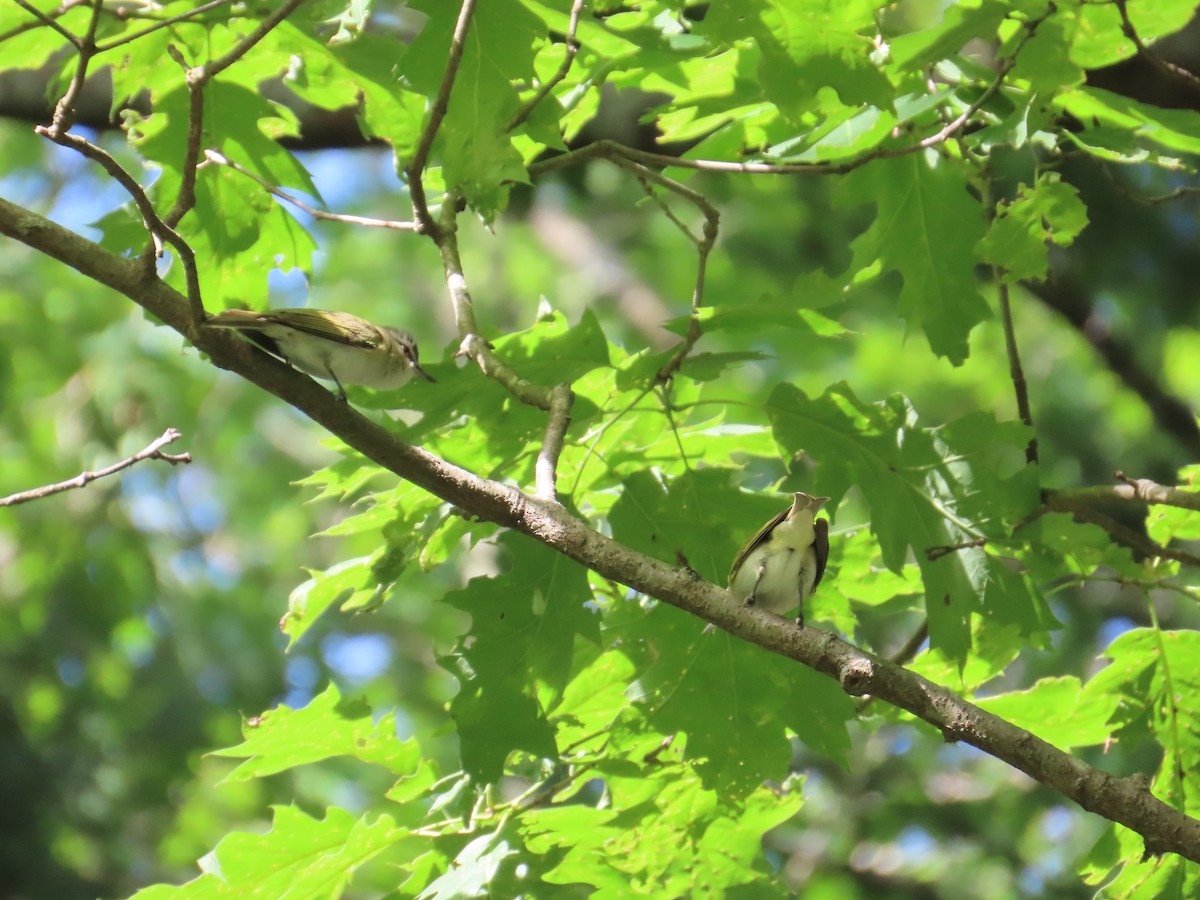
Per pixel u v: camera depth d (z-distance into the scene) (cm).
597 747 985
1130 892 930
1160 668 954
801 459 1402
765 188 1085
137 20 1025
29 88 1577
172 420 2644
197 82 713
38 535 2544
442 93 827
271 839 890
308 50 1028
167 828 2325
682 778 952
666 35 950
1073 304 1938
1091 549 952
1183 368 2405
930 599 918
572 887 868
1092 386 2386
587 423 962
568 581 855
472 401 929
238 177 1064
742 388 2638
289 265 1096
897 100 942
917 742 2233
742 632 714
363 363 879
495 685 835
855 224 2306
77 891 2066
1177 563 977
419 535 900
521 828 879
